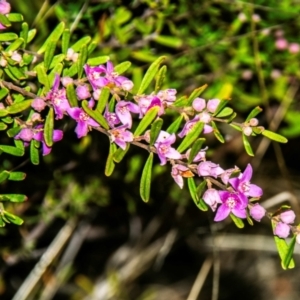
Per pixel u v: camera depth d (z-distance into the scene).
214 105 0.45
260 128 0.45
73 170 0.65
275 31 0.63
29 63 0.48
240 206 0.43
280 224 0.44
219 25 0.62
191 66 0.63
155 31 0.61
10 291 0.79
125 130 0.44
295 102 0.69
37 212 0.67
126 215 0.76
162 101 0.45
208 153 0.66
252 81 0.65
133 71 0.58
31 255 0.71
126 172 0.65
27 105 0.45
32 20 0.62
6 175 0.47
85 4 0.58
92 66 0.45
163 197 0.72
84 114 0.43
